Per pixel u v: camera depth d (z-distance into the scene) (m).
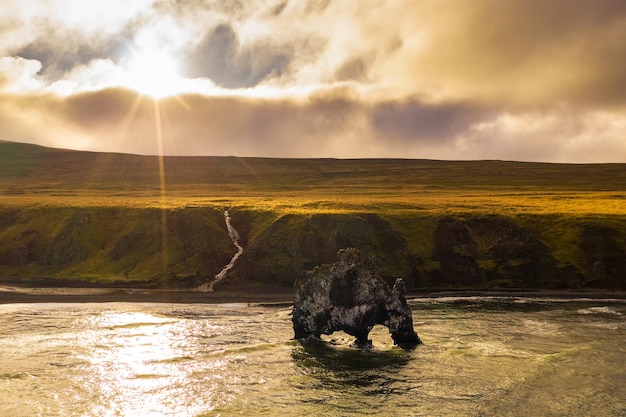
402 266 102.00
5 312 72.25
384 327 67.25
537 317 72.38
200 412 38.69
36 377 44.53
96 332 60.84
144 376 45.88
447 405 40.62
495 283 98.44
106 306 78.56
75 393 41.34
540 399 41.81
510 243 105.69
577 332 63.31
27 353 51.50
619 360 51.41
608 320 70.38
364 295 58.47
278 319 70.56
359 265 59.84
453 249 105.25
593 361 51.12
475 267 101.38
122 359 50.53
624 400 41.62
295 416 38.31
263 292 94.31
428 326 66.94
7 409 37.75
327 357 52.94
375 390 43.78
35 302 82.25
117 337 58.72
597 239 104.25
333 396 42.34
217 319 70.19
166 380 45.12
